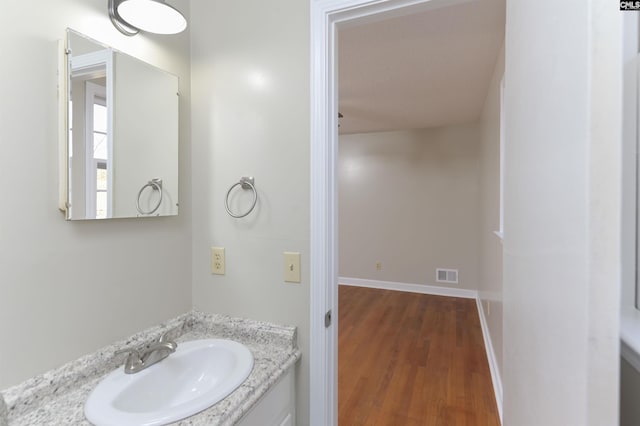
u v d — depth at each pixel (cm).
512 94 86
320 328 114
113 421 73
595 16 39
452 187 431
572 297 45
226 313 129
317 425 115
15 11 79
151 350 100
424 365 250
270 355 110
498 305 217
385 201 468
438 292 441
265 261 122
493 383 222
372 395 212
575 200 44
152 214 116
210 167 131
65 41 88
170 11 99
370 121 405
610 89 38
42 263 85
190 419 76
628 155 50
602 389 39
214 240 131
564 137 48
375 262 475
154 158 116
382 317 355
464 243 427
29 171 82
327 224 114
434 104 331
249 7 123
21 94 80
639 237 51
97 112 97
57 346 88
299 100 116
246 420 87
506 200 95
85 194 93
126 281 108
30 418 77
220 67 128
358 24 116
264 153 121
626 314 51
